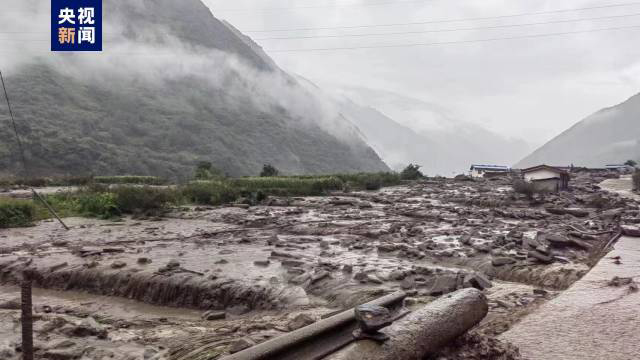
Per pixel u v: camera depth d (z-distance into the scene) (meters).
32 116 106.44
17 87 122.19
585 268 10.15
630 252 11.96
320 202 26.31
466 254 11.73
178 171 110.94
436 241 13.78
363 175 41.38
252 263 11.22
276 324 7.06
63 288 10.56
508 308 7.80
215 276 9.90
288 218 19.64
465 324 5.20
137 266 10.93
